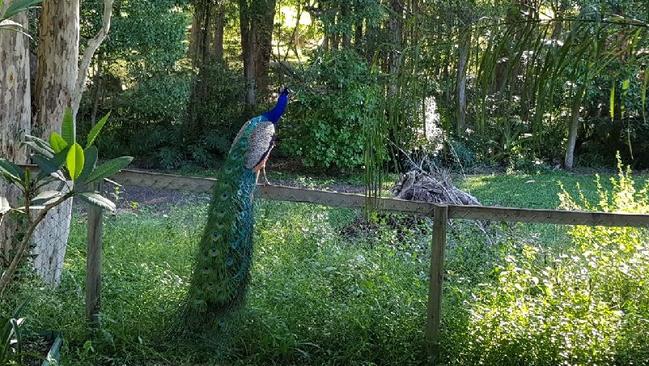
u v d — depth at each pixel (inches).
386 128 140.3
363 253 238.8
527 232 278.4
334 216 329.1
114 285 203.6
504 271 209.3
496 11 125.0
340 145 596.4
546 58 115.8
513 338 176.2
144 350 177.9
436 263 177.8
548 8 119.7
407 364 178.7
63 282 223.6
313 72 585.9
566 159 644.1
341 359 179.9
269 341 180.7
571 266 207.0
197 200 366.0
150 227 307.9
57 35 221.1
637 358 172.7
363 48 576.4
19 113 211.6
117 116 639.1
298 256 246.4
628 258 203.6
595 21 112.7
